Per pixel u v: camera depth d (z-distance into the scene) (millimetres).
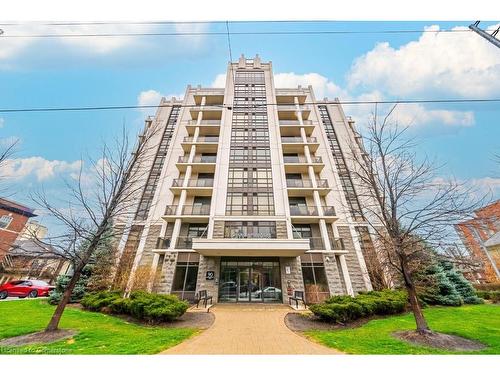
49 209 9242
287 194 20953
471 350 6555
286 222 18828
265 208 20125
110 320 10047
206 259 17641
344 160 25641
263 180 21688
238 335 8445
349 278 18266
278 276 17375
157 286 17797
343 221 21234
